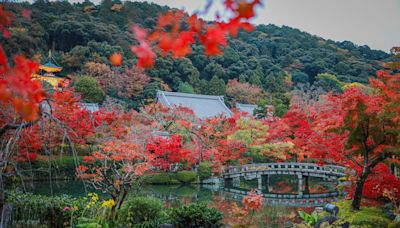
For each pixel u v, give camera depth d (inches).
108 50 1464.1
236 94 1644.9
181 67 1644.9
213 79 1626.5
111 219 338.0
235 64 1867.6
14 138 199.6
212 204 616.1
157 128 834.8
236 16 58.2
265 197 752.3
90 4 1953.7
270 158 1011.3
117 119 684.7
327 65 2037.4
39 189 642.2
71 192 628.1
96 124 642.8
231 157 884.6
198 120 895.7
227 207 589.3
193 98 1360.7
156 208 355.6
